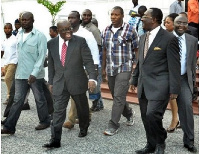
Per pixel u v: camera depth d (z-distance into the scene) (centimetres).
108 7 1153
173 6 952
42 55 577
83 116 564
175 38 451
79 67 533
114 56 588
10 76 793
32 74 568
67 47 528
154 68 463
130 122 636
